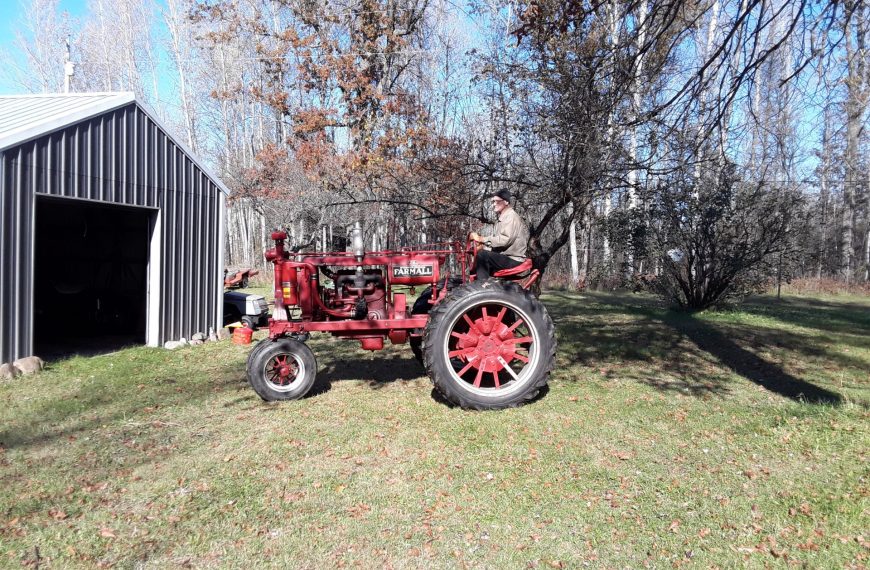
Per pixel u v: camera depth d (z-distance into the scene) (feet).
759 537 9.99
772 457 13.12
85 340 31.83
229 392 19.51
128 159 26.81
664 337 29.27
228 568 9.39
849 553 9.43
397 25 67.97
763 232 39.32
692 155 22.00
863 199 78.13
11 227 22.26
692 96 18.39
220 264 32.24
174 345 28.37
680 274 42.16
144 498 11.71
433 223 49.14
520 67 27.09
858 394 18.25
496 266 18.35
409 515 10.95
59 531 10.46
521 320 17.57
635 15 23.02
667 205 38.32
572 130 25.12
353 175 59.62
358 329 17.92
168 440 14.92
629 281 49.21
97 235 35.40
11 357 22.44
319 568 9.39
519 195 29.37
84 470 13.07
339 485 12.17
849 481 11.74
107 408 17.80
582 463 13.08
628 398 17.99
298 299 18.21
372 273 18.89
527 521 10.69
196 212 30.66
